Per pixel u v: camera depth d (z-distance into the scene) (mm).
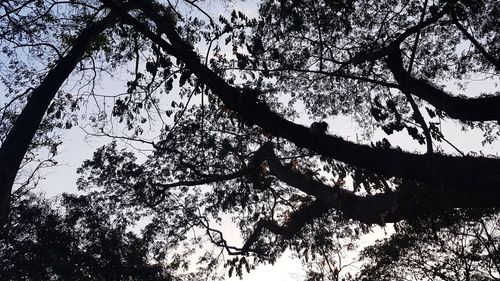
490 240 16797
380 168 6730
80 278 19906
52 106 12898
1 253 19656
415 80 10094
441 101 9328
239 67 7715
